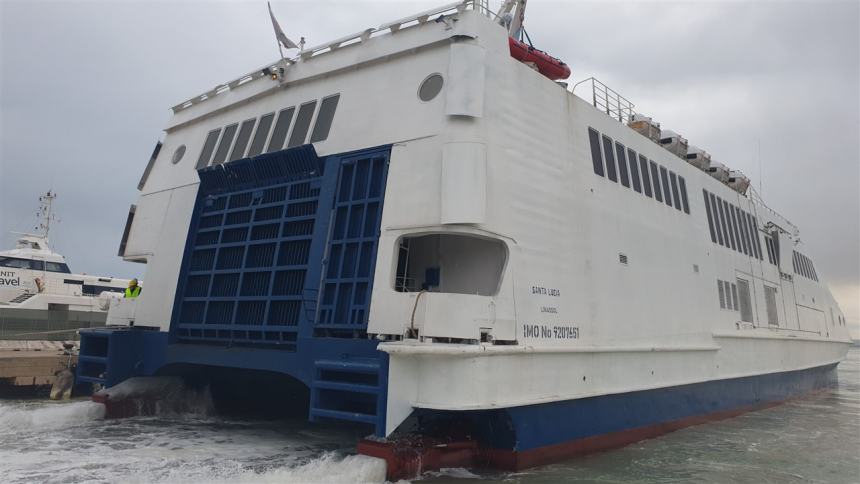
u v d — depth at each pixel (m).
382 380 7.32
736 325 15.20
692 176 14.69
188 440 9.31
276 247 9.62
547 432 8.48
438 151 8.22
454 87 8.31
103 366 11.40
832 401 19.67
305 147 9.51
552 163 9.48
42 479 6.92
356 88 9.78
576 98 10.55
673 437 11.62
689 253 13.49
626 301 10.70
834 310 25.56
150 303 11.56
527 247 8.55
